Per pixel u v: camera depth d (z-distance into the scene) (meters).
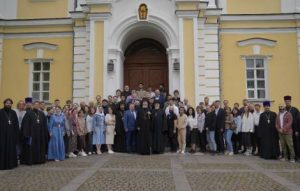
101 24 16.39
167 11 16.47
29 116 11.52
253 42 18.02
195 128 14.25
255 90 17.92
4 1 18.94
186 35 16.16
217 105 14.09
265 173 9.77
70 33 18.22
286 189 7.91
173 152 14.28
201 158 12.59
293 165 11.28
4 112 10.86
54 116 12.51
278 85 17.84
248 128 13.80
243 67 17.97
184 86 15.91
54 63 18.19
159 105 14.43
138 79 18.78
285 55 17.95
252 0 18.52
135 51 19.00
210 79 16.89
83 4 16.62
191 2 16.17
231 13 18.44
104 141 14.12
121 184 8.34
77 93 17.06
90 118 13.85
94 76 16.19
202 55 16.61
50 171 10.09
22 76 18.36
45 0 18.80
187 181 8.66
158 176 9.25
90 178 8.99
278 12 18.45
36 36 18.41
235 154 13.94
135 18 16.48
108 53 16.33
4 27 18.52
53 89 18.05
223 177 9.18
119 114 14.42
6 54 18.47
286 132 12.27
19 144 11.48
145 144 13.52
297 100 17.70
